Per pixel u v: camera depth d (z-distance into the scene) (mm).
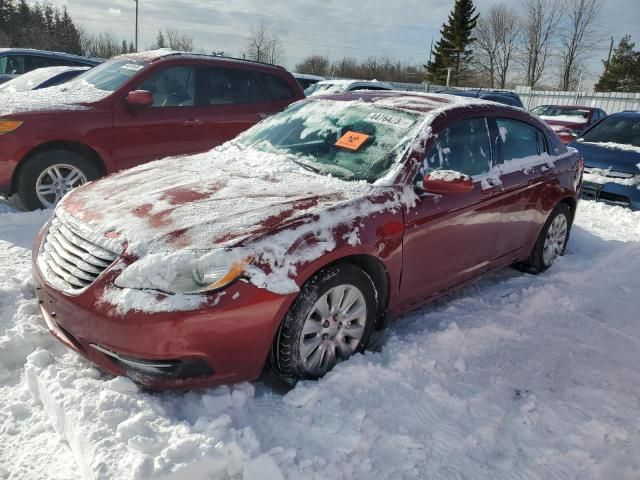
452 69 56469
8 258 4305
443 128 3660
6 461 2266
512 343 3547
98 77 6457
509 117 4375
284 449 2303
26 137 5238
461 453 2494
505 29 57406
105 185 3371
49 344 3021
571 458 2527
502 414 2783
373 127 3746
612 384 3172
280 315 2600
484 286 4488
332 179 3340
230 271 2486
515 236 4332
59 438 2422
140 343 2406
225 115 6477
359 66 64000
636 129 8602
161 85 6148
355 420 2514
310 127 4016
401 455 2434
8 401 2617
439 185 3221
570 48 55156
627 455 2572
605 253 5621
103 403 2434
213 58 6586
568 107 17406
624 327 3969
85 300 2533
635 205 7512
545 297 4277
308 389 2682
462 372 3133
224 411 2557
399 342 3248
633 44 58812
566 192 4867
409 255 3256
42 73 9602
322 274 2762
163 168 3676
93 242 2709
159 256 2504
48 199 5547
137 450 2203
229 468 2203
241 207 2867
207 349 2477
